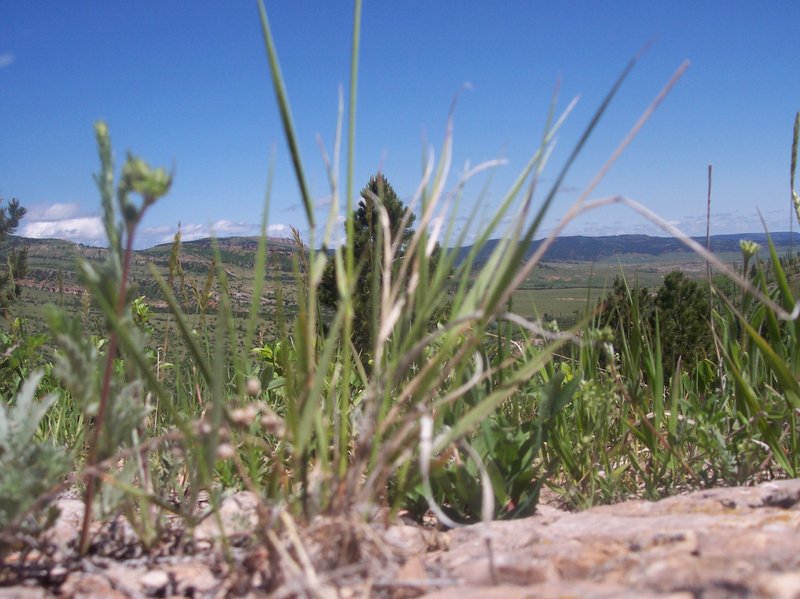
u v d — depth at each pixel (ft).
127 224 1.23
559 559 1.33
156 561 1.44
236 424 1.38
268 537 1.23
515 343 2.36
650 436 2.37
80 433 2.35
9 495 1.28
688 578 1.11
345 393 1.54
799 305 1.39
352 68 1.52
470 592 1.14
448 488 1.89
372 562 1.27
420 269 1.64
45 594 1.24
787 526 1.44
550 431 2.21
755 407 2.31
